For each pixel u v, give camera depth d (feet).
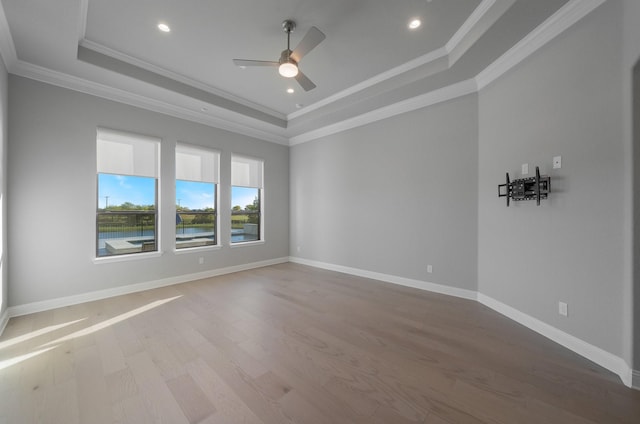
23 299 9.43
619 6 6.08
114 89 11.28
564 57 7.26
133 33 8.85
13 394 5.32
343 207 15.93
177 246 13.97
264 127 16.57
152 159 12.90
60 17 7.23
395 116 13.42
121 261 11.75
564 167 7.30
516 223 8.93
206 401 5.15
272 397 5.26
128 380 5.78
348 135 15.58
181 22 8.34
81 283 10.69
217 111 13.93
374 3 7.59
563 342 7.27
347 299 11.13
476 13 7.91
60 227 10.23
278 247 18.75
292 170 19.15
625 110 5.85
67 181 10.37
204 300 10.98
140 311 9.75
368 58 10.39
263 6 7.70
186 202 14.38
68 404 5.05
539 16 7.22
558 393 5.38
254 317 9.24
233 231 16.61
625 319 5.81
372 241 14.51
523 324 8.62
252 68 11.10
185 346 7.24
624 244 5.90
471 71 10.09
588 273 6.73
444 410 4.93
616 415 4.79
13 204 9.25
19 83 9.37
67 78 10.21
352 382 5.74
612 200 6.25
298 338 7.72
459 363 6.47
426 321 8.95
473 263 11.03
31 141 9.61
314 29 6.90
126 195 12.23
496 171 9.82
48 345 7.27
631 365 5.57
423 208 12.48
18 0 6.61
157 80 11.09
